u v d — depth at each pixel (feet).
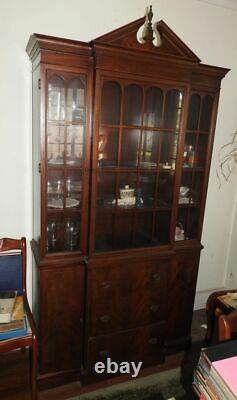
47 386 6.00
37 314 6.07
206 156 6.63
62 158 5.49
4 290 5.92
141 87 5.50
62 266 5.61
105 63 5.06
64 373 6.09
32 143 6.15
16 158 6.16
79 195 5.70
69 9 5.93
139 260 6.06
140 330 6.42
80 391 6.01
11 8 5.52
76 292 5.86
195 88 6.15
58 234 5.94
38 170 5.46
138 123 5.89
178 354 7.16
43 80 4.86
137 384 6.23
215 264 9.03
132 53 5.08
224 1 7.25
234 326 3.65
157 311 6.49
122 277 6.00
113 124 5.69
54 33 5.92
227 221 8.86
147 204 6.39
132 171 5.95
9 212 6.35
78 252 5.73
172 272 6.74
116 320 6.16
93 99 5.20
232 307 5.42
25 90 5.92
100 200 5.96
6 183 6.20
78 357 6.19
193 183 6.95
